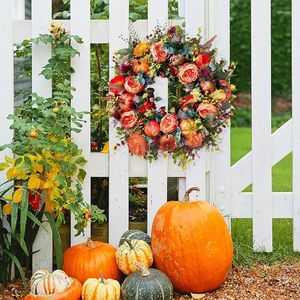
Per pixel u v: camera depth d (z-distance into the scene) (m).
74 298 3.14
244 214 3.82
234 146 8.98
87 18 3.56
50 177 3.35
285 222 4.49
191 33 3.60
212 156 3.76
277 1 11.41
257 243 3.82
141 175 3.63
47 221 3.44
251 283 3.48
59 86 3.44
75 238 3.61
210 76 3.59
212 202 3.77
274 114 12.02
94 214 3.43
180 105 3.59
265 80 3.74
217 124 3.63
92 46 4.07
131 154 3.61
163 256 3.31
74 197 3.37
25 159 3.26
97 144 3.82
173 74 3.58
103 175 3.62
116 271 3.38
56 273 3.18
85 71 3.57
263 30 3.72
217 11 3.70
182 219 3.28
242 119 11.85
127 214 3.62
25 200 3.23
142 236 3.48
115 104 3.58
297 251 3.84
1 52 3.53
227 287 3.44
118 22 3.57
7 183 3.54
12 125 3.29
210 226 3.29
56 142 3.36
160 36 3.57
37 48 3.57
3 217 3.48
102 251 3.37
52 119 3.38
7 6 3.52
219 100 3.60
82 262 3.33
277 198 3.82
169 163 3.62
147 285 3.16
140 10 3.87
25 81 6.69
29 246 3.51
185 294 3.38
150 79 3.56
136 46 3.56
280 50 11.67
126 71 3.58
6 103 3.54
